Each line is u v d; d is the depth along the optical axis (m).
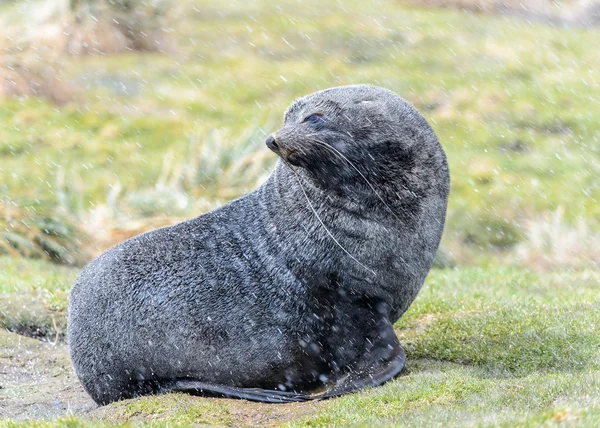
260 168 63.22
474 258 63.16
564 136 83.88
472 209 69.12
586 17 122.50
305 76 97.00
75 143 77.06
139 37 100.75
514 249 64.56
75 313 31.56
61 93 86.69
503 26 116.75
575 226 66.12
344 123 29.45
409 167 29.48
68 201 62.16
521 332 33.44
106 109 85.50
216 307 30.22
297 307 29.91
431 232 30.02
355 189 29.28
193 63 99.75
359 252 29.33
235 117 85.12
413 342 34.16
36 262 54.94
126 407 28.39
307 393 30.98
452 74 98.50
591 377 26.19
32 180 69.25
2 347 38.59
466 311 37.75
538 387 26.00
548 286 44.78
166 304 30.39
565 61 103.38
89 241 57.91
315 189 29.59
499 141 82.62
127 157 74.69
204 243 31.03
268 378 30.59
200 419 27.14
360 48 106.56
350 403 26.92
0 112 82.19
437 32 112.00
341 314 29.73
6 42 88.38
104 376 31.27
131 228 58.19
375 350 29.34
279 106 88.56
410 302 30.94
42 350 38.78
